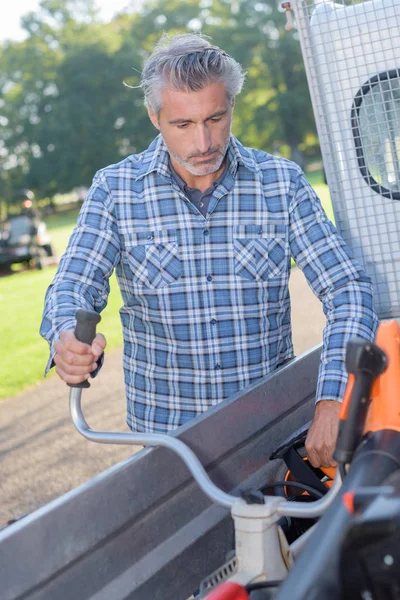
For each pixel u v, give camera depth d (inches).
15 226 708.0
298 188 95.8
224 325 94.2
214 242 93.7
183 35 86.8
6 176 2477.9
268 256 94.9
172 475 71.3
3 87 2504.9
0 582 54.7
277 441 88.7
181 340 94.7
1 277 690.8
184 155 86.3
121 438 68.2
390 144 111.2
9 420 254.1
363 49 109.0
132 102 2416.3
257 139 2399.1
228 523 79.5
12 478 199.3
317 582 47.9
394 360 61.0
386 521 42.3
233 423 79.6
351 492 47.6
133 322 97.4
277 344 97.6
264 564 59.2
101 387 276.4
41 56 2466.8
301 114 2340.1
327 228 95.7
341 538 46.2
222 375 94.5
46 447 220.7
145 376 97.0
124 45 2442.2
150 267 94.2
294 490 88.0
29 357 347.9
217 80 83.7
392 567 42.3
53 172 2425.0
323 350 86.1
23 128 2468.0
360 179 113.0
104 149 2417.6
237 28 2386.8
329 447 76.6
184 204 93.5
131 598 66.9
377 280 114.3
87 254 92.1
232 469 81.1
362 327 87.3
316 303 364.8
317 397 81.0
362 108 111.3
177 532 72.8
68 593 61.3
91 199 94.7
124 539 66.8
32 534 57.5
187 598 73.5
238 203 94.1
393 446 58.1
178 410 95.9
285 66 2385.6
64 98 2456.9
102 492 63.7
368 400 58.6
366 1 108.0
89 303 88.9
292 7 110.9
